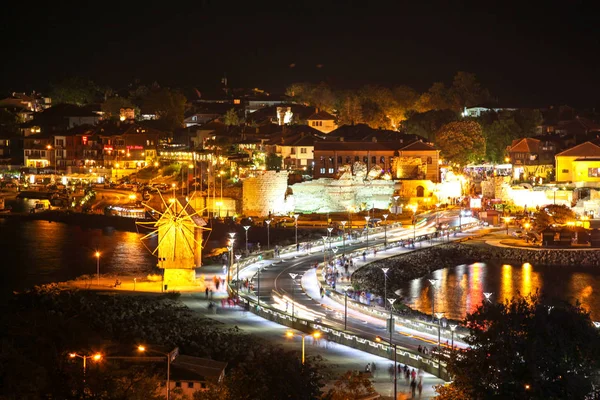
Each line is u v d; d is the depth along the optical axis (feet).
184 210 505.25
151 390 266.77
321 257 614.75
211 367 293.43
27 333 351.46
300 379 262.26
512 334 259.19
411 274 604.90
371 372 322.55
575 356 255.50
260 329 394.32
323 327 380.99
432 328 391.24
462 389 259.39
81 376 264.31
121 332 367.86
